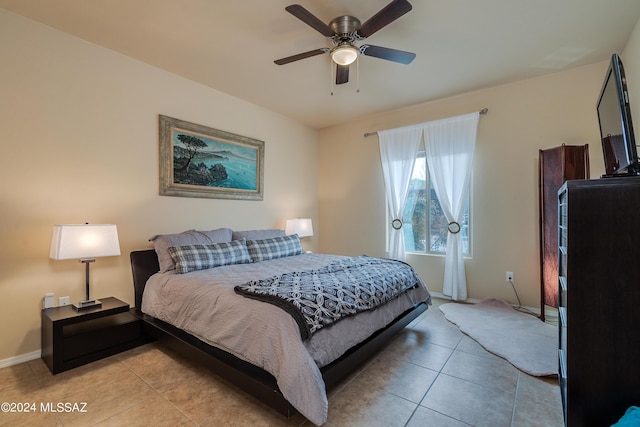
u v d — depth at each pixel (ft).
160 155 10.30
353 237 15.84
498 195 11.72
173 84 10.65
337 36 7.51
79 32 8.21
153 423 5.36
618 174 4.83
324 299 6.15
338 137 16.42
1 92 7.28
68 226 7.38
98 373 7.08
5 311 7.34
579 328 4.21
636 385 3.93
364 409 5.71
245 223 13.24
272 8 7.16
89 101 8.73
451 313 10.87
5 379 6.80
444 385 6.50
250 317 5.91
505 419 5.41
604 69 9.84
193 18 7.57
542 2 6.94
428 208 13.57
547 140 10.77
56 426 5.30
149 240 10.00
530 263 11.16
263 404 5.91
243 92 12.22
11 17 7.41
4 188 7.34
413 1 6.88
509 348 8.07
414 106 13.70
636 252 3.95
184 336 7.41
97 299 8.84
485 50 9.05
